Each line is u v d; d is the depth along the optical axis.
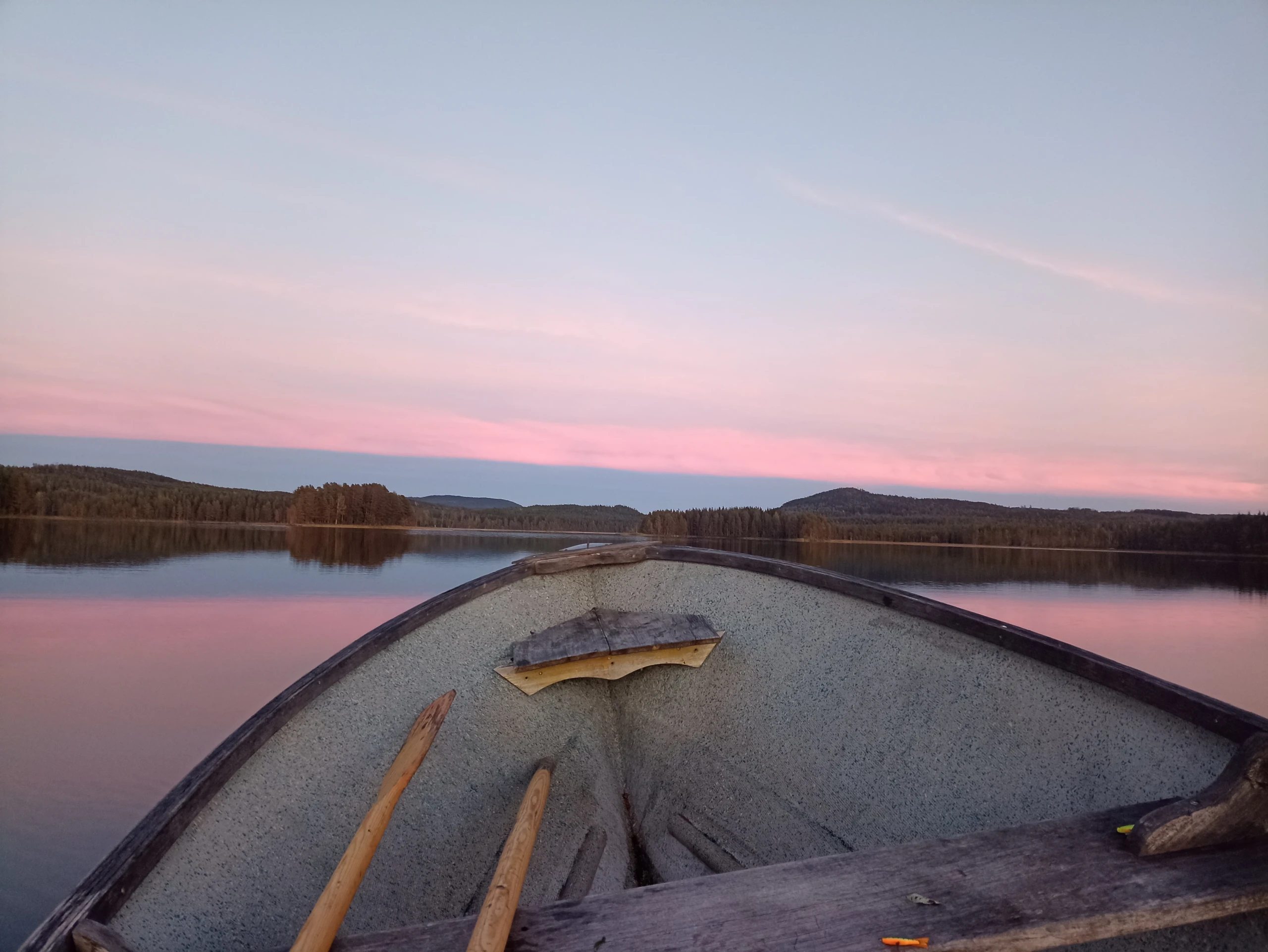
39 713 8.69
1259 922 1.54
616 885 2.84
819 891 1.45
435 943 1.37
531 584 4.17
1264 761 1.56
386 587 23.28
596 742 3.55
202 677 10.91
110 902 1.45
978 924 1.31
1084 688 2.44
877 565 33.25
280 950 1.44
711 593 4.09
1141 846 1.52
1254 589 28.39
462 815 2.73
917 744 2.76
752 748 3.25
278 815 2.14
